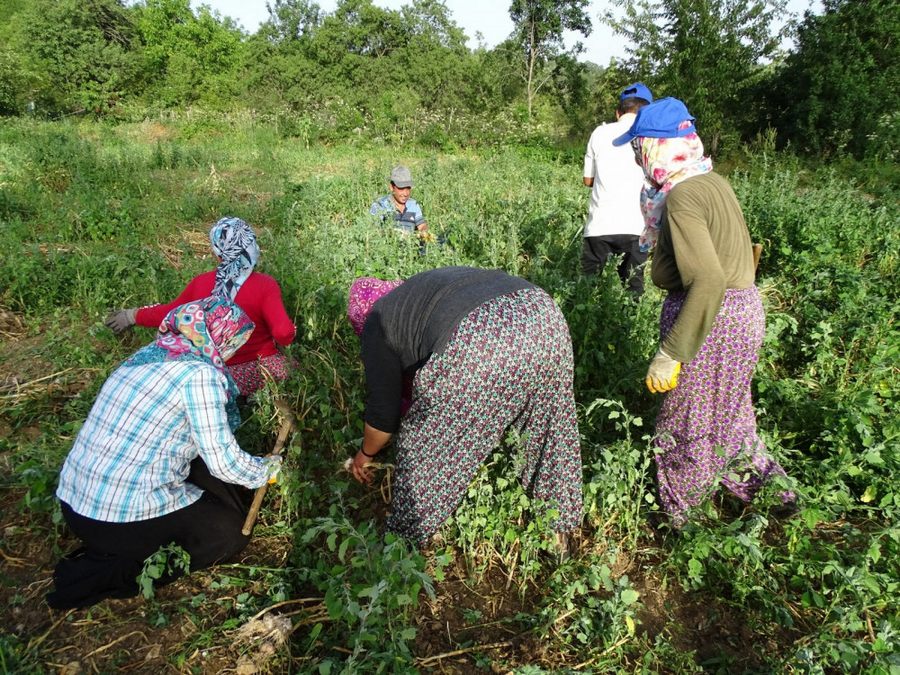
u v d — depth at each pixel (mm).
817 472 2838
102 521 2332
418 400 2234
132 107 23125
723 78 16703
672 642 2322
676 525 2678
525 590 2545
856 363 3945
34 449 2822
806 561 2395
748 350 2430
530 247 6035
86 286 4672
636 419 2611
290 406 3189
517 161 13047
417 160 14266
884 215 6430
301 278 4285
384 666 1935
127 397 2314
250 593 2506
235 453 2430
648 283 4832
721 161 16125
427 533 2445
